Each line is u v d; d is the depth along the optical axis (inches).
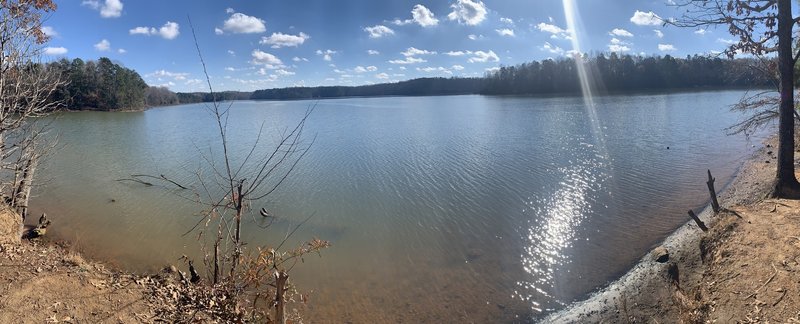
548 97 4394.7
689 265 423.5
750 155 968.3
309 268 485.7
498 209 678.5
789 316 276.2
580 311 384.2
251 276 283.3
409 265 493.7
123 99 3422.7
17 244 359.6
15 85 392.8
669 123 1656.0
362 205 721.0
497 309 399.2
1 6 360.5
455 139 1460.4
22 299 269.4
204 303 297.3
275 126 2065.7
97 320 266.5
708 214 587.5
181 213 682.8
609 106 2672.2
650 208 651.5
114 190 828.0
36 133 461.7
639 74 5068.9
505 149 1214.9
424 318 386.6
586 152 1122.7
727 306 313.9
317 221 644.7
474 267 484.1
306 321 378.0
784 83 485.4
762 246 362.3
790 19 464.4
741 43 483.2
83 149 1352.1
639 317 362.3
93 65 3191.4
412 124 2048.5
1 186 471.8
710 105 2434.8
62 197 777.6
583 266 473.4
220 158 1168.8
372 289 438.9
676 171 876.6
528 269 474.3
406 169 987.3
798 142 745.0
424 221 636.1
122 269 455.2
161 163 1115.3
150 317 279.3
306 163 1079.6
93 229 608.1
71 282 302.4
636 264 460.4
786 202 454.6
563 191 764.0
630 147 1168.8
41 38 403.2
